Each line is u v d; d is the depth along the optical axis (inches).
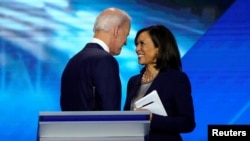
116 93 306.2
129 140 225.9
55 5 682.8
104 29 327.3
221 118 680.4
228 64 681.0
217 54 681.0
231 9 683.4
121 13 332.8
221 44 680.4
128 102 374.9
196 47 679.7
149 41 369.4
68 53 681.6
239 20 683.4
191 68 679.1
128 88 390.0
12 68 677.9
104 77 305.6
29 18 681.6
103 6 684.1
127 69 671.8
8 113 676.7
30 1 682.8
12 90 676.7
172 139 350.9
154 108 345.4
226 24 682.2
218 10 682.2
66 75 328.8
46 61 679.1
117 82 309.1
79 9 683.4
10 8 682.2
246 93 679.7
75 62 323.9
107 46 328.5
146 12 680.4
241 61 680.4
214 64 681.0
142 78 381.1
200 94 680.4
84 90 311.3
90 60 312.3
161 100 353.4
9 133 677.9
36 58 679.1
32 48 679.7
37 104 678.5
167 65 366.0
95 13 683.4
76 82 317.1
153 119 338.0
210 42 681.0
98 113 216.4
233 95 680.4
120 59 671.8
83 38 682.2
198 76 679.7
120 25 329.7
